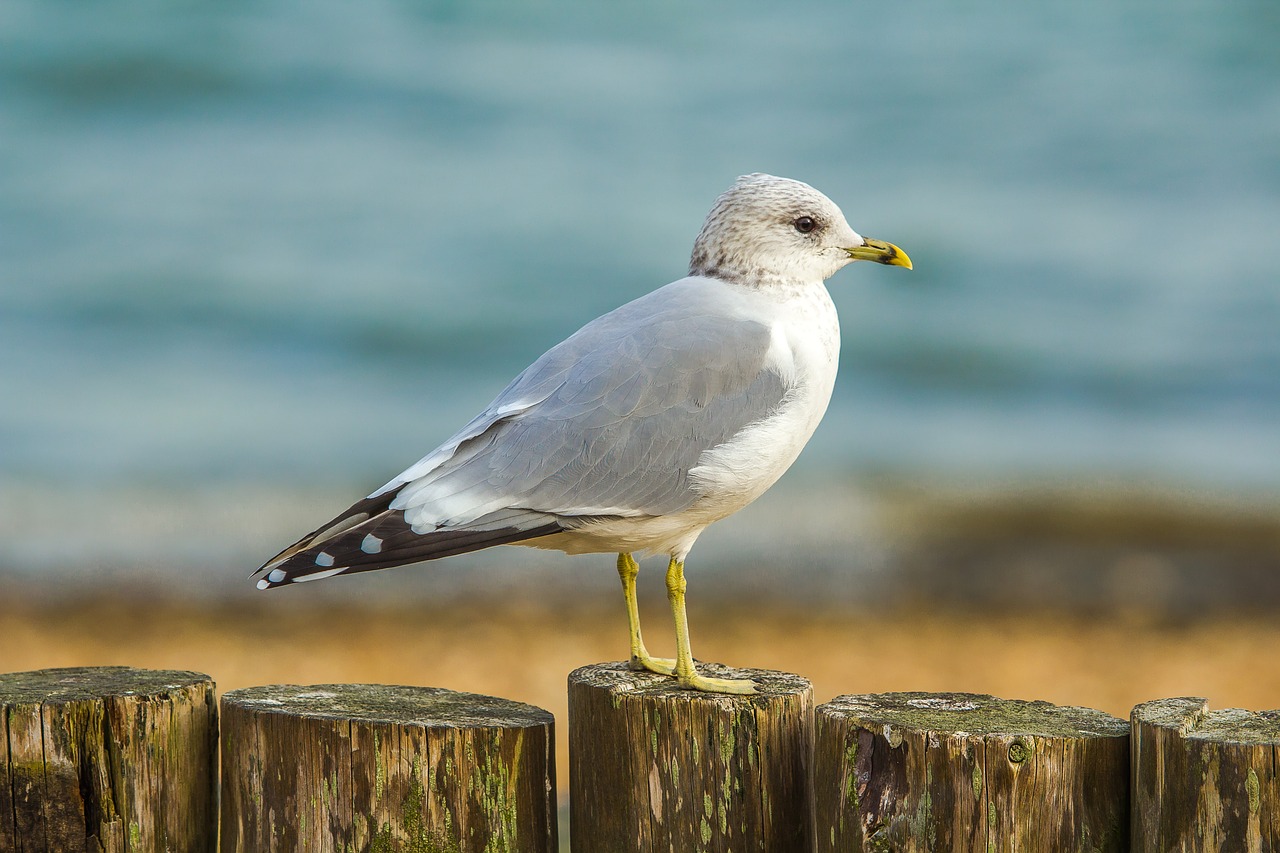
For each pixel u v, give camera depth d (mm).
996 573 15883
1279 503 18094
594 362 5973
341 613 14391
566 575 15461
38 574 15141
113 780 5020
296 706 5094
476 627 14055
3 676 5371
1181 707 4699
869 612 14742
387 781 4848
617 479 5863
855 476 18828
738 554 16188
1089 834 4633
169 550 15898
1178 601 15203
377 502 5840
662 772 5109
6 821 4961
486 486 5816
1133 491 18406
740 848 5102
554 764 5180
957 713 4930
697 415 5906
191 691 5215
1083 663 13367
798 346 6121
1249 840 4336
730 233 6270
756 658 13305
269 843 4961
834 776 4812
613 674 5652
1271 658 13547
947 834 4609
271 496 17688
